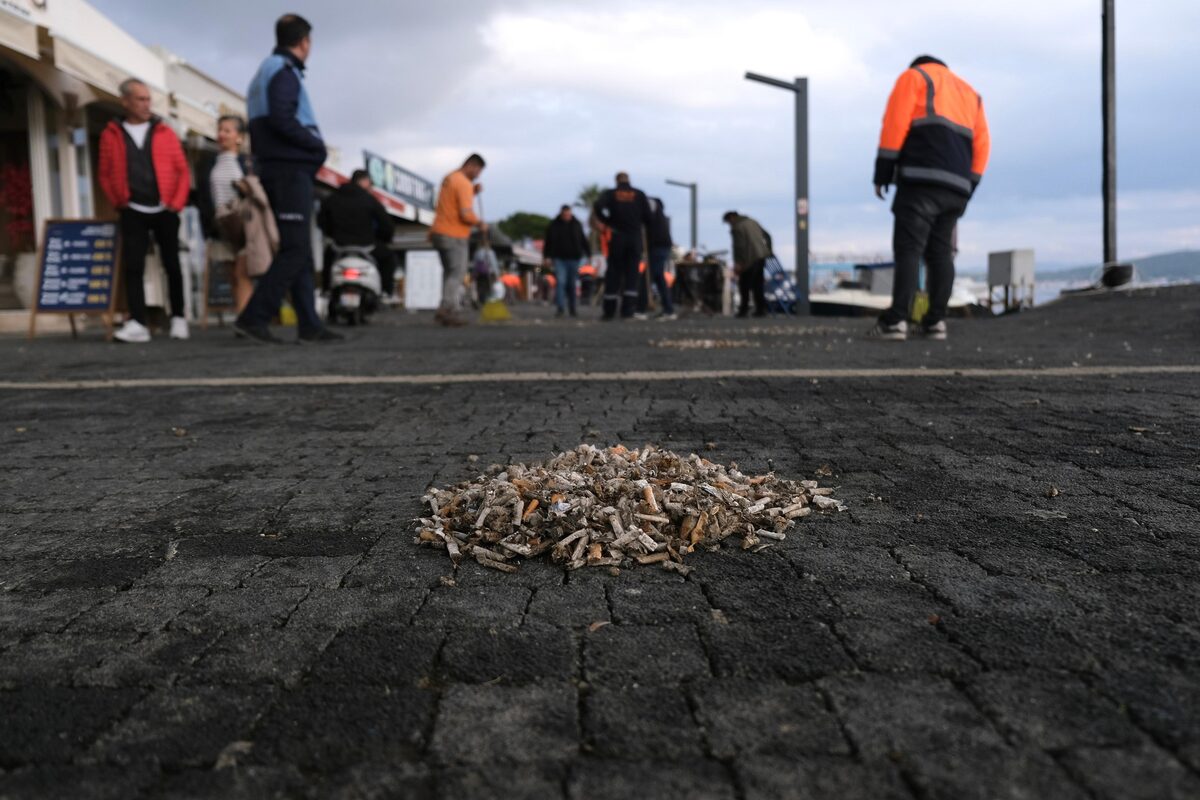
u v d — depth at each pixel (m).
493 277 26.34
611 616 1.76
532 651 1.60
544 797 1.16
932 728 1.30
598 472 2.40
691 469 2.51
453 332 11.39
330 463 3.31
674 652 1.58
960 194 8.39
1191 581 1.90
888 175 8.32
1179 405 4.26
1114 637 1.61
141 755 1.28
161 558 2.21
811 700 1.40
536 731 1.32
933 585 1.90
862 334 10.02
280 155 8.61
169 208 9.53
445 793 1.17
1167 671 1.47
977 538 2.23
